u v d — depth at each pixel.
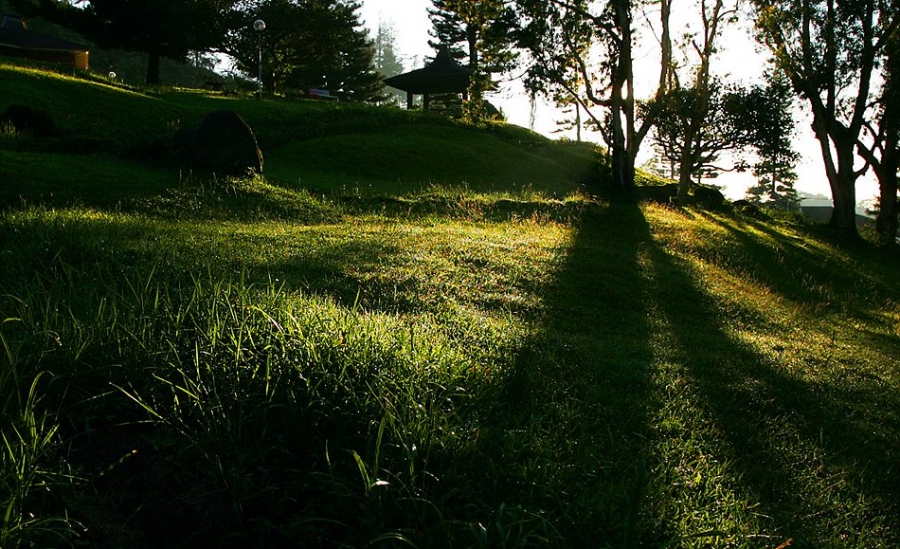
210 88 47.44
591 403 5.06
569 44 28.50
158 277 6.32
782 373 7.04
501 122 40.06
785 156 39.72
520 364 5.18
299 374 3.65
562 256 11.78
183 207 13.46
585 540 3.01
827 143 27.72
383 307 7.23
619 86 27.80
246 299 4.55
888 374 7.91
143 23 45.88
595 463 3.87
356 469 3.14
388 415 3.31
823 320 11.36
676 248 16.05
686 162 34.88
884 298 15.96
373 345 4.15
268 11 51.81
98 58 72.12
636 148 27.92
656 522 3.28
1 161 13.62
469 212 17.09
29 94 21.61
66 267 6.04
